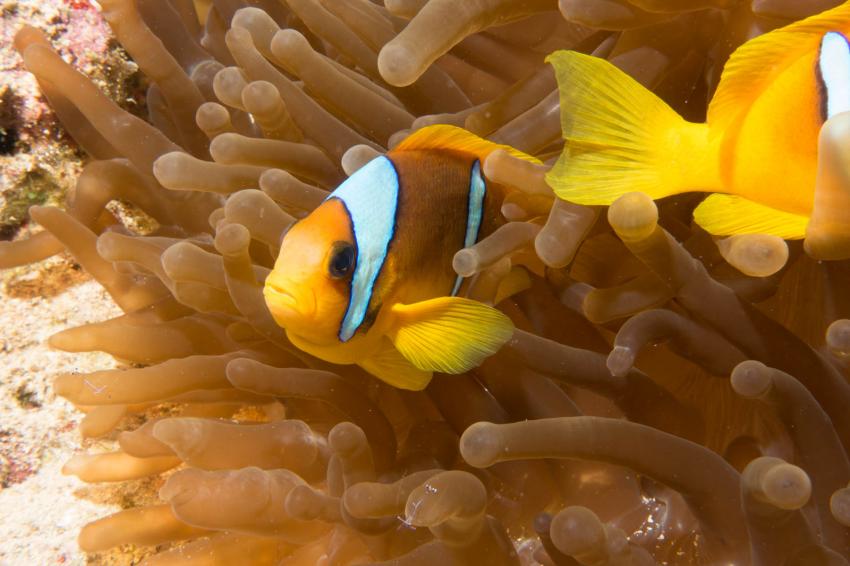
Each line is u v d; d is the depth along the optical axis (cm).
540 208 31
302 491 30
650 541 30
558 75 28
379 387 34
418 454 32
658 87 33
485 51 36
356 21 36
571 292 32
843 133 24
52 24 43
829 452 28
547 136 32
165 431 30
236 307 34
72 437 39
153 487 38
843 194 25
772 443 31
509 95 34
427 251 29
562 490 31
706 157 28
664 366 33
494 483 32
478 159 30
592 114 28
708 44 32
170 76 39
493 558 28
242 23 37
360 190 28
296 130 36
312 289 28
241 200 32
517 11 32
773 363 29
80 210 39
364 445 30
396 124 35
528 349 31
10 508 37
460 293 31
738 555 29
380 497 28
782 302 33
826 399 29
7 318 41
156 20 41
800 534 26
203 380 34
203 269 33
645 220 26
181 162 34
